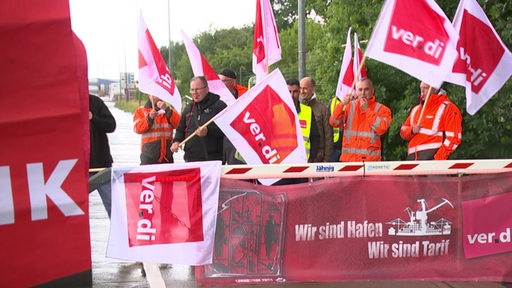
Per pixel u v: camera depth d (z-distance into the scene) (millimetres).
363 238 5707
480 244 5793
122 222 5348
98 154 7062
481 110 8531
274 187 5605
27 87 2732
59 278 2926
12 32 2682
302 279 5684
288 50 29734
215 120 5906
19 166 2764
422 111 6664
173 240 5398
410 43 6051
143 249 5379
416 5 6035
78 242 2924
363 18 10711
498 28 8312
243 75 34000
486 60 6602
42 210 2838
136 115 8125
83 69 2893
